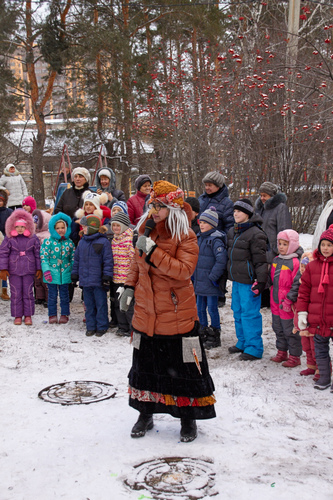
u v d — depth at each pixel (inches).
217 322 245.0
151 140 899.4
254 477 118.5
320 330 178.9
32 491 113.4
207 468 123.3
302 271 194.9
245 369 206.5
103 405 166.2
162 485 114.9
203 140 675.4
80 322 293.9
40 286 334.6
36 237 290.0
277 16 807.7
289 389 181.9
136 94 951.6
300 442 138.3
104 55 990.4
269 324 283.3
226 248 236.1
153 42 1043.3
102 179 329.7
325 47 618.2
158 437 142.3
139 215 316.8
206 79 712.4
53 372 203.6
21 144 1248.8
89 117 1014.4
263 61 547.5
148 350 139.6
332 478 118.2
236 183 625.9
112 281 269.0
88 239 265.0
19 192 526.0
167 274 133.0
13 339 253.0
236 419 154.9
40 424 150.9
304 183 623.5
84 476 119.7
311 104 501.4
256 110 565.3
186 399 136.8
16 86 1098.7
